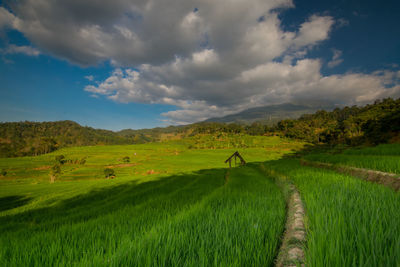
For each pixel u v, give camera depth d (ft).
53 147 614.75
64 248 8.82
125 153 487.61
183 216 12.07
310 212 8.69
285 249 5.90
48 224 22.84
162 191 44.88
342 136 364.99
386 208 7.70
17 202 69.26
